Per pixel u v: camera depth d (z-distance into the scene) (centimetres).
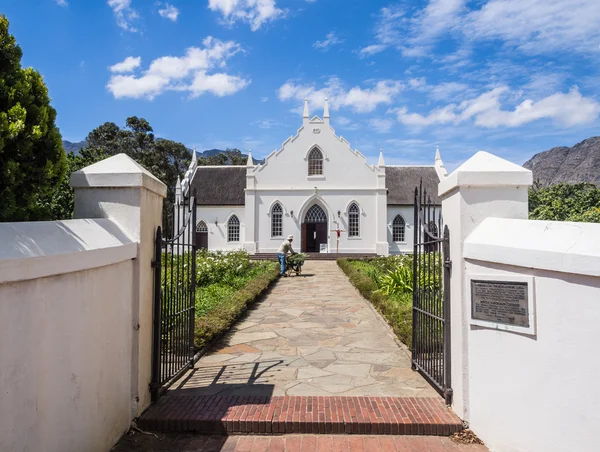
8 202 382
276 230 3522
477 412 398
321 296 1300
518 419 352
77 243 326
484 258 384
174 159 5162
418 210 593
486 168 420
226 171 3978
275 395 490
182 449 387
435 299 514
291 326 877
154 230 467
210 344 712
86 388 335
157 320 466
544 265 326
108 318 372
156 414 432
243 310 988
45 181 414
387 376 561
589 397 296
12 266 251
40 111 401
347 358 648
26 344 267
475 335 400
